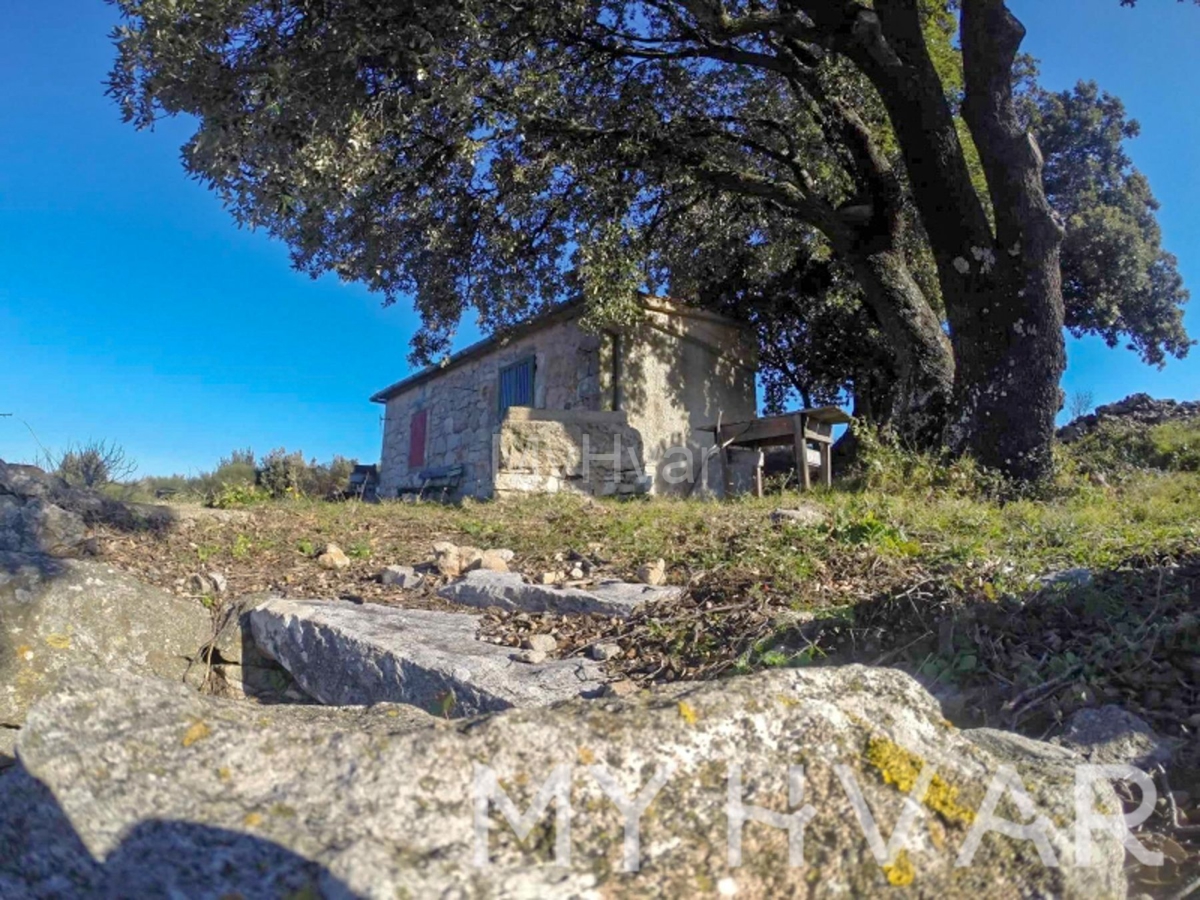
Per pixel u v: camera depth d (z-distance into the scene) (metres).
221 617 4.64
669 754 1.65
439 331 13.35
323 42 8.05
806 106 12.19
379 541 6.35
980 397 9.26
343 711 2.11
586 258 11.59
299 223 11.09
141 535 5.88
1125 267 22.47
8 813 1.51
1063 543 5.18
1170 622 3.45
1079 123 25.59
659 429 13.25
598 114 12.17
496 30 9.88
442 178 11.73
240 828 1.42
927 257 13.95
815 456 10.35
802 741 1.73
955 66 13.77
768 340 16.88
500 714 1.71
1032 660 3.34
